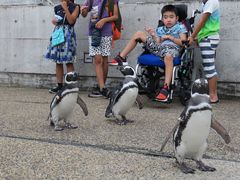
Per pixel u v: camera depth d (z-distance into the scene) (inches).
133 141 117.0
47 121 141.1
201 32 172.1
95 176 89.7
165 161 99.7
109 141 116.6
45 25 218.1
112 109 136.6
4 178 88.4
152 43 169.8
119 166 95.9
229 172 93.0
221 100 185.0
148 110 162.9
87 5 191.3
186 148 91.1
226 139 93.5
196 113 87.2
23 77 225.9
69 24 193.0
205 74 174.7
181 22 178.7
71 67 198.7
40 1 230.2
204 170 93.1
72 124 133.7
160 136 122.7
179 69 170.1
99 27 181.9
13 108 164.1
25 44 223.8
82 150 107.3
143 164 97.3
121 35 203.8
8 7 225.3
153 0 213.6
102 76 188.7
